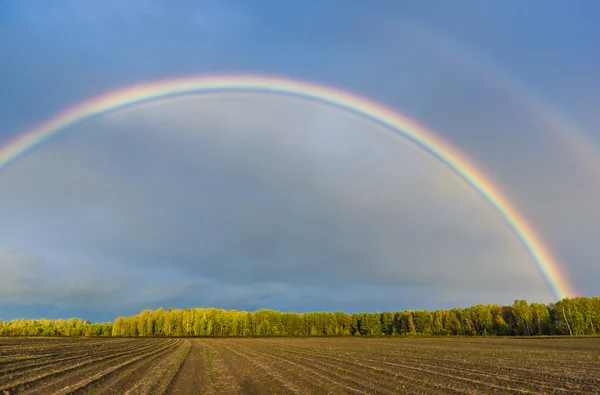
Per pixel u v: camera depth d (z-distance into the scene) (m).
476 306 130.62
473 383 22.89
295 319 147.88
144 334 140.12
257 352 48.31
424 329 136.12
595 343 68.62
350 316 148.50
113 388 20.47
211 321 142.12
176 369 29.20
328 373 27.20
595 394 19.53
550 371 28.58
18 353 37.97
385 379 24.42
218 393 19.52
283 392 19.83
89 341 71.56
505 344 67.81
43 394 18.05
